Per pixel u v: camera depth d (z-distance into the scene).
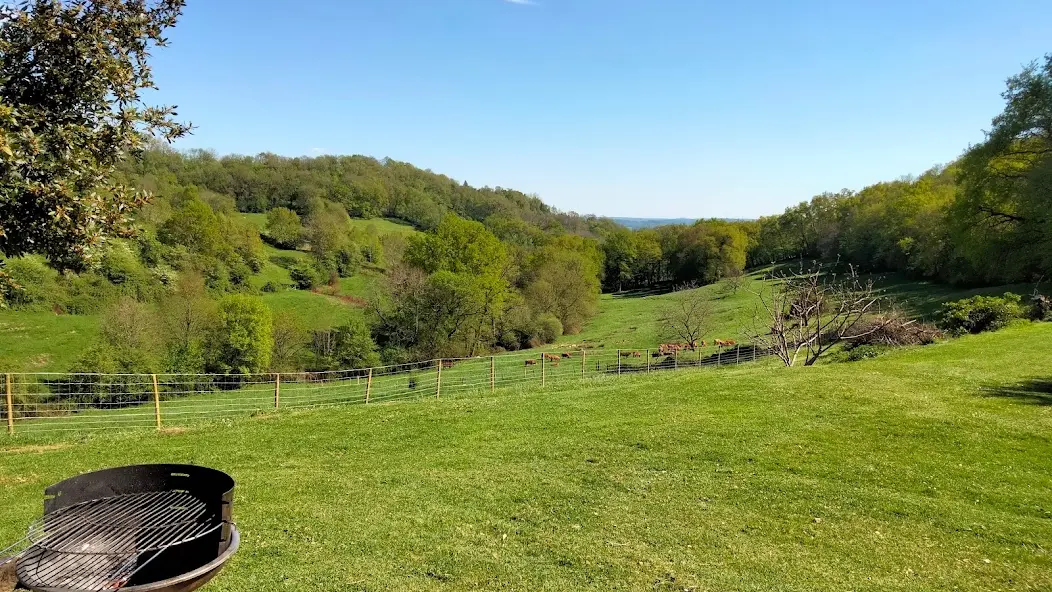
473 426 15.63
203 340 42.47
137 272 49.09
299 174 109.69
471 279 52.62
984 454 11.51
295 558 7.50
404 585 6.77
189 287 47.19
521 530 8.52
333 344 50.62
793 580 6.92
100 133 7.36
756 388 18.11
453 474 11.47
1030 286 45.44
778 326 26.44
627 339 57.50
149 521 3.95
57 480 11.59
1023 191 35.81
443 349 50.62
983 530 8.29
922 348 25.38
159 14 7.73
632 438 13.52
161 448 14.25
